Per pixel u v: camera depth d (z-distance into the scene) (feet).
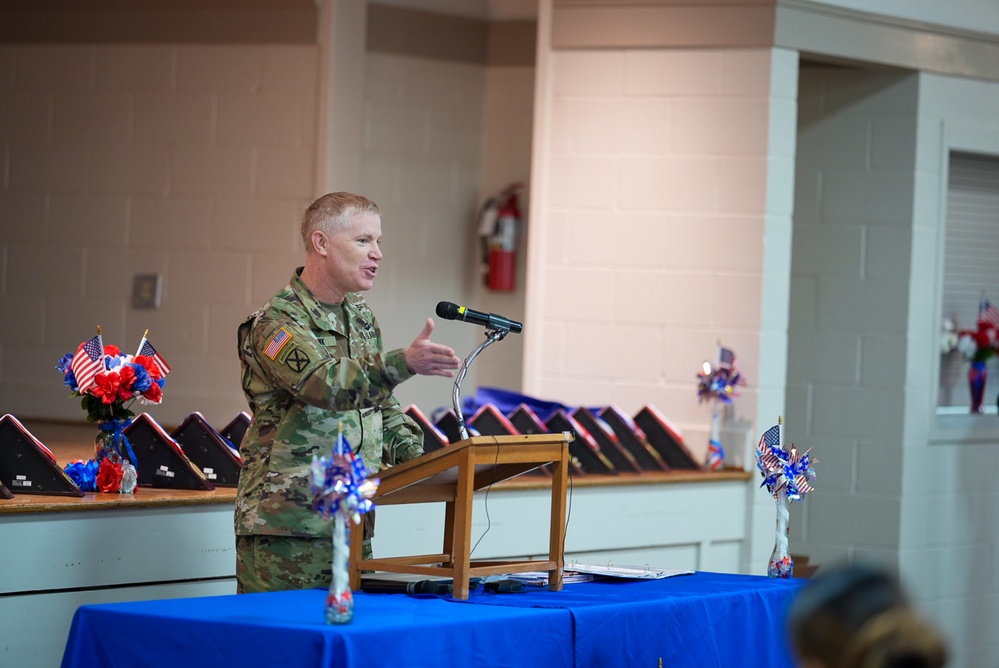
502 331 17.62
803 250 35.14
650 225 31.71
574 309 32.19
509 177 37.86
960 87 34.58
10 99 35.06
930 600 34.81
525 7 37.17
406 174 36.81
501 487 26.05
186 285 33.94
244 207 33.60
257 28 33.45
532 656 16.10
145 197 34.24
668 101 31.58
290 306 18.37
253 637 14.88
